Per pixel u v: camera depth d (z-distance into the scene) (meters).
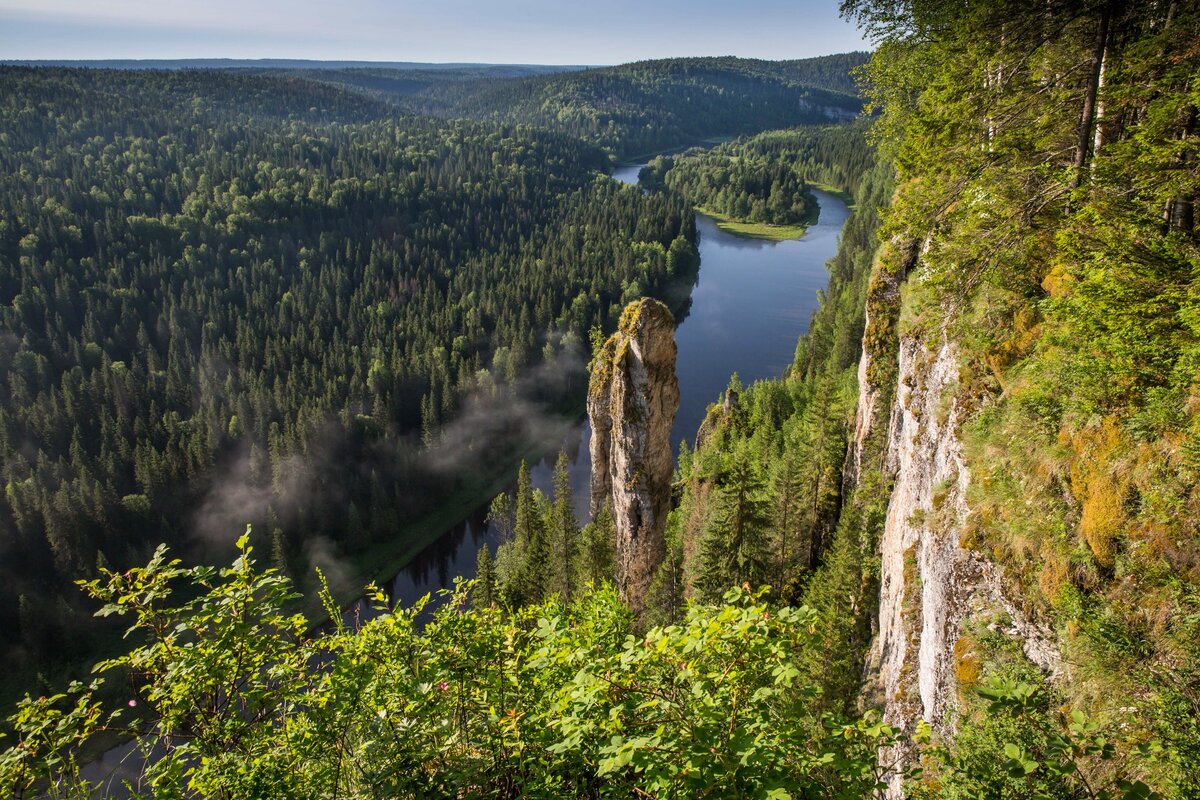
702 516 51.53
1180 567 10.16
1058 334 13.98
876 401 37.19
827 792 7.65
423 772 9.16
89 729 8.40
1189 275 12.09
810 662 24.31
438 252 191.12
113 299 147.62
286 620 9.20
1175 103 14.08
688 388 115.44
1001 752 8.36
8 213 172.38
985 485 14.69
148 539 88.06
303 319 146.62
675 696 8.10
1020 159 19.72
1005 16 18.39
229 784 8.43
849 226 146.25
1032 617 12.24
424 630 10.06
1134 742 8.77
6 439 99.38
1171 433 10.84
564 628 9.10
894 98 28.88
